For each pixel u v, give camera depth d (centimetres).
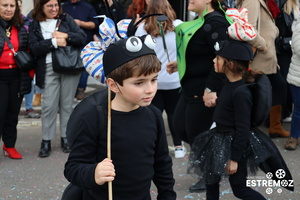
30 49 561
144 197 242
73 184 235
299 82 564
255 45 557
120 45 221
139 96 222
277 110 629
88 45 328
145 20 511
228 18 416
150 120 242
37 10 572
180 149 568
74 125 236
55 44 561
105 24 299
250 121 354
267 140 362
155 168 253
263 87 346
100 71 317
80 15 764
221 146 356
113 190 236
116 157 233
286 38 623
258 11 561
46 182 502
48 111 584
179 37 432
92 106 236
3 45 537
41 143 593
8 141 576
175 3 879
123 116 235
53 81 579
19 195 466
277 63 635
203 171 370
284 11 616
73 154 234
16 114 572
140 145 235
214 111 403
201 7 420
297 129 588
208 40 415
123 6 807
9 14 543
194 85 433
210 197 382
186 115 447
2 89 551
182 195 458
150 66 218
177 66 461
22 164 559
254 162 351
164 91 539
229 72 359
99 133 233
